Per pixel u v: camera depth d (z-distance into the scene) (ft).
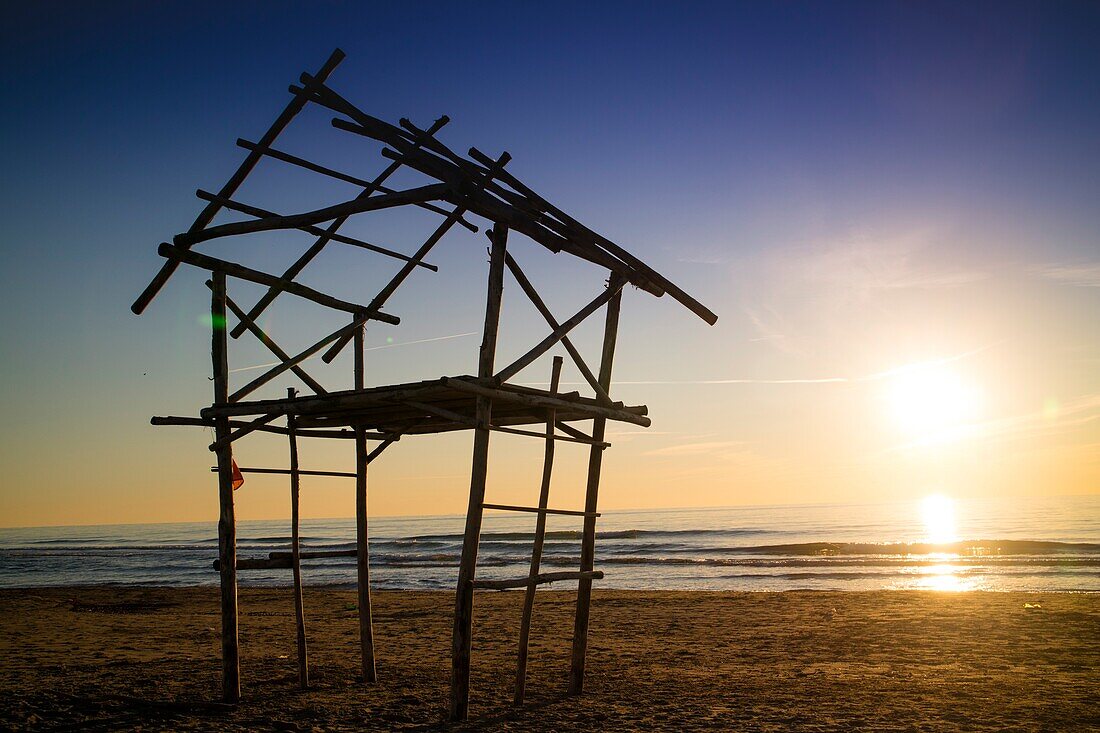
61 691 27.53
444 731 21.65
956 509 449.89
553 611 55.57
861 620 46.01
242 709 24.59
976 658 32.89
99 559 179.63
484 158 23.04
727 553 146.82
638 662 33.65
